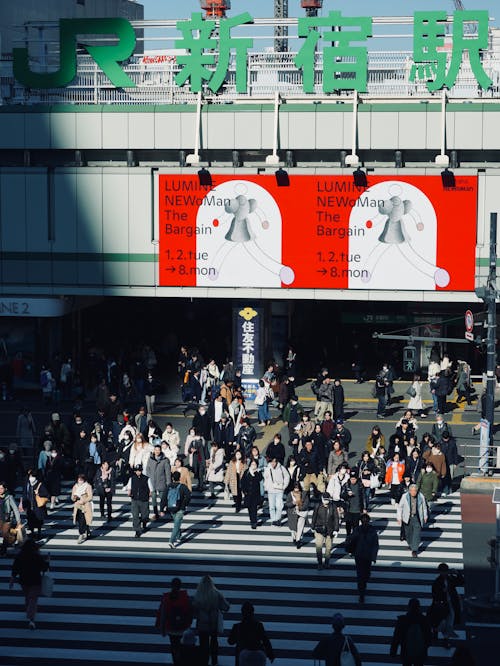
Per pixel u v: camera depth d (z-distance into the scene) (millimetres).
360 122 51875
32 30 73000
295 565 32656
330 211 52906
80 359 60125
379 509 38094
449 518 37031
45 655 25938
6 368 55844
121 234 54312
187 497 34406
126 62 56875
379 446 38906
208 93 53844
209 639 25188
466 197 52094
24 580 27500
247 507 36344
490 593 30078
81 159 54219
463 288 52562
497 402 53719
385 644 26672
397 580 31328
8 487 37938
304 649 26250
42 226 54719
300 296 53594
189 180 53469
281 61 55281
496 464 42312
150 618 28438
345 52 51406
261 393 49406
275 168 53000
